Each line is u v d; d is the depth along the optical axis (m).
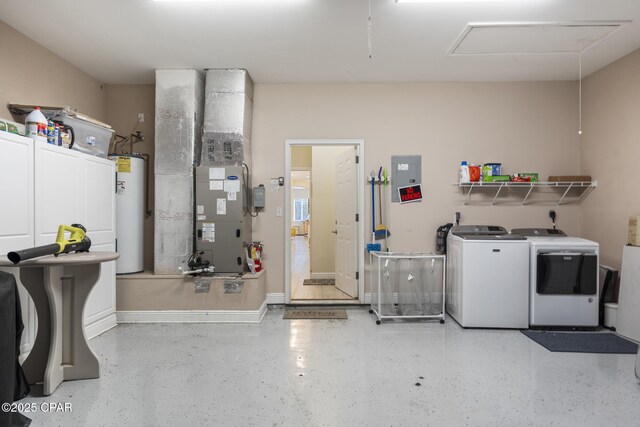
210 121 3.79
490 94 4.20
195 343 3.05
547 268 3.35
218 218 3.69
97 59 3.56
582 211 4.10
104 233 3.31
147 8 2.69
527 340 3.14
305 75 4.01
